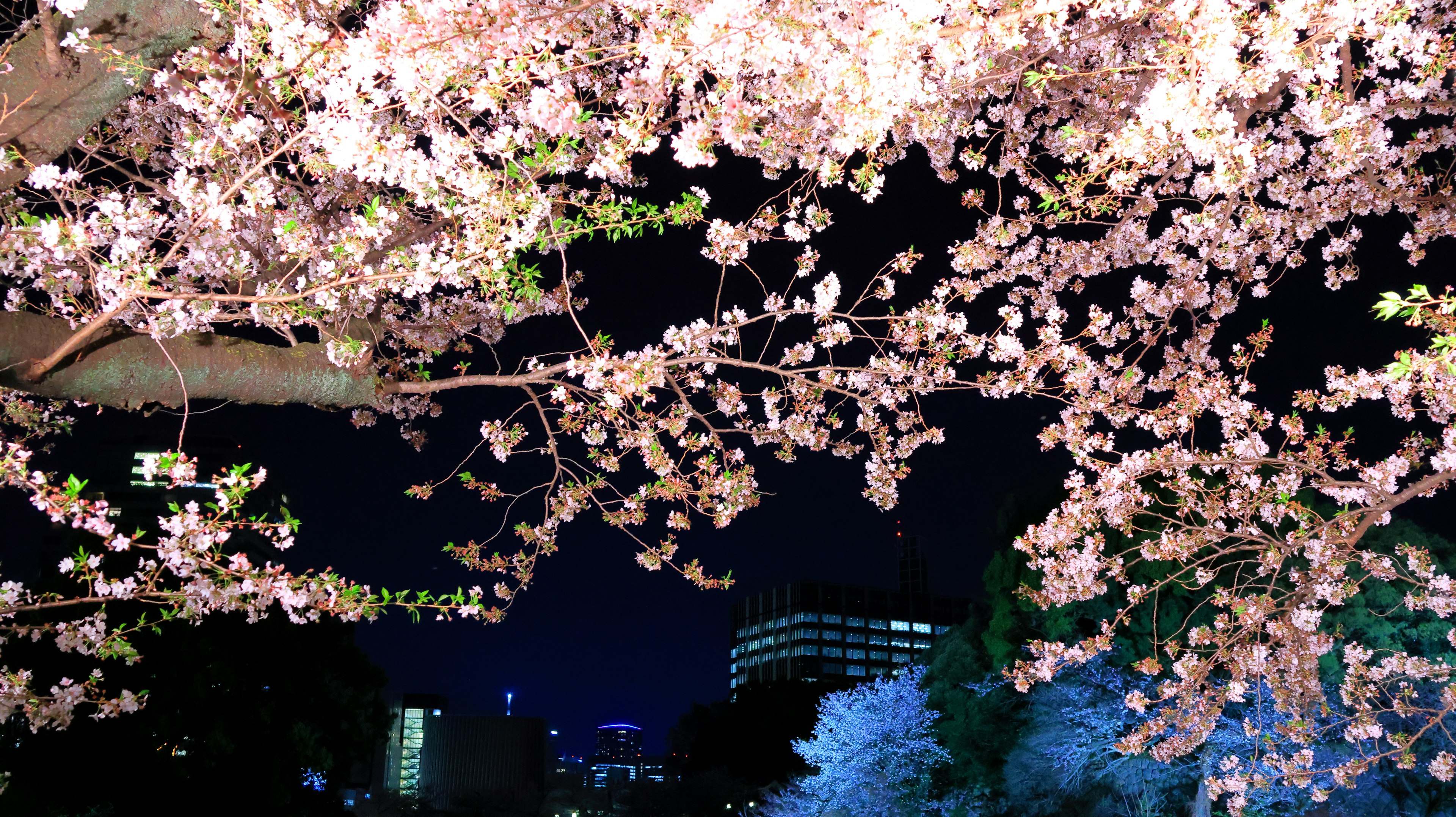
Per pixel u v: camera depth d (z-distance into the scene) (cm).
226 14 394
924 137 579
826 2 361
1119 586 2353
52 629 531
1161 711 760
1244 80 411
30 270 427
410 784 10619
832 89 363
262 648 2922
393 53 346
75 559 479
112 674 2408
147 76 420
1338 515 591
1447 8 601
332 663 3231
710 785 5925
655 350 554
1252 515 664
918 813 3303
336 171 485
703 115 421
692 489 647
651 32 354
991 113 823
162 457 453
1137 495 662
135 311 476
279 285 447
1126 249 778
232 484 473
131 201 452
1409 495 571
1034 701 2594
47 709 540
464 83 373
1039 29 513
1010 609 2755
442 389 535
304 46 371
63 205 432
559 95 366
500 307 709
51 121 404
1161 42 428
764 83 414
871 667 13438
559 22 376
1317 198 739
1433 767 725
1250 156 371
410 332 753
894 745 3428
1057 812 2547
